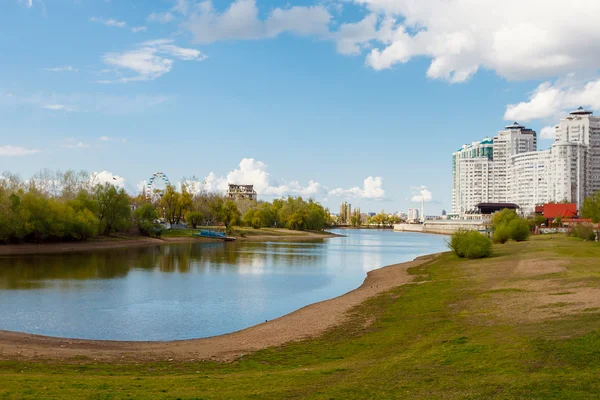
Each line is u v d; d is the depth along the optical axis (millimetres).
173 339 32688
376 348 25641
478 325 27391
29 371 20812
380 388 16797
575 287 37531
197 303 46219
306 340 29359
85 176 147625
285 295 51438
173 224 188125
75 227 115312
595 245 88688
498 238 107562
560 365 17828
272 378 19234
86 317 39250
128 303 45531
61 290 52062
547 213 199000
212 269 75688
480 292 40438
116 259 90000
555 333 22422
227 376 20078
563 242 101750
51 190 153875
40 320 37781
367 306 40438
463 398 15141
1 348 25859
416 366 19875
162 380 19000
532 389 15391
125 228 140500
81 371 21453
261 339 30516
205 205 199500
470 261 71375
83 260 86375
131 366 22984
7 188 113875
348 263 89500
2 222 98750
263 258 97938
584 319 24969
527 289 39312
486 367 18656
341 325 33281
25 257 90062
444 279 53000
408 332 28484
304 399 15664
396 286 52125
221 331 35344
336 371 20188
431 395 15664
